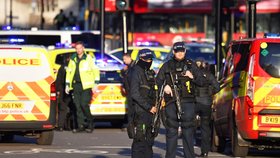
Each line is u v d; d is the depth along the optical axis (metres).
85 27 131.50
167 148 36.72
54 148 47.94
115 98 60.56
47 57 48.69
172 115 36.47
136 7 115.31
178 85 36.41
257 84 42.44
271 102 42.34
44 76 48.41
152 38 115.94
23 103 48.06
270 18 114.44
